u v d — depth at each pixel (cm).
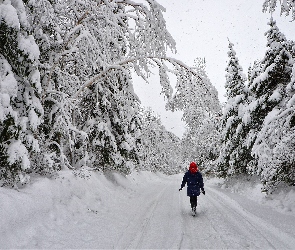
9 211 512
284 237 579
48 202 660
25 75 664
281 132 834
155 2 788
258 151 1048
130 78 1012
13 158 592
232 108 1593
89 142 1270
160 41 818
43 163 750
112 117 1368
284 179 943
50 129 905
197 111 946
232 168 1572
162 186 1964
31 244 488
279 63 1161
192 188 838
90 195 903
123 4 859
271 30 1232
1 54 619
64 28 923
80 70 1018
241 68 1653
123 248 529
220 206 993
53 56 868
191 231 652
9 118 587
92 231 628
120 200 1059
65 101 816
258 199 1076
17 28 577
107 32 802
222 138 1694
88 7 806
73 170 967
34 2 695
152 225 705
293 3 739
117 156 1362
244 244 547
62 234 572
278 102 1146
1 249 439
